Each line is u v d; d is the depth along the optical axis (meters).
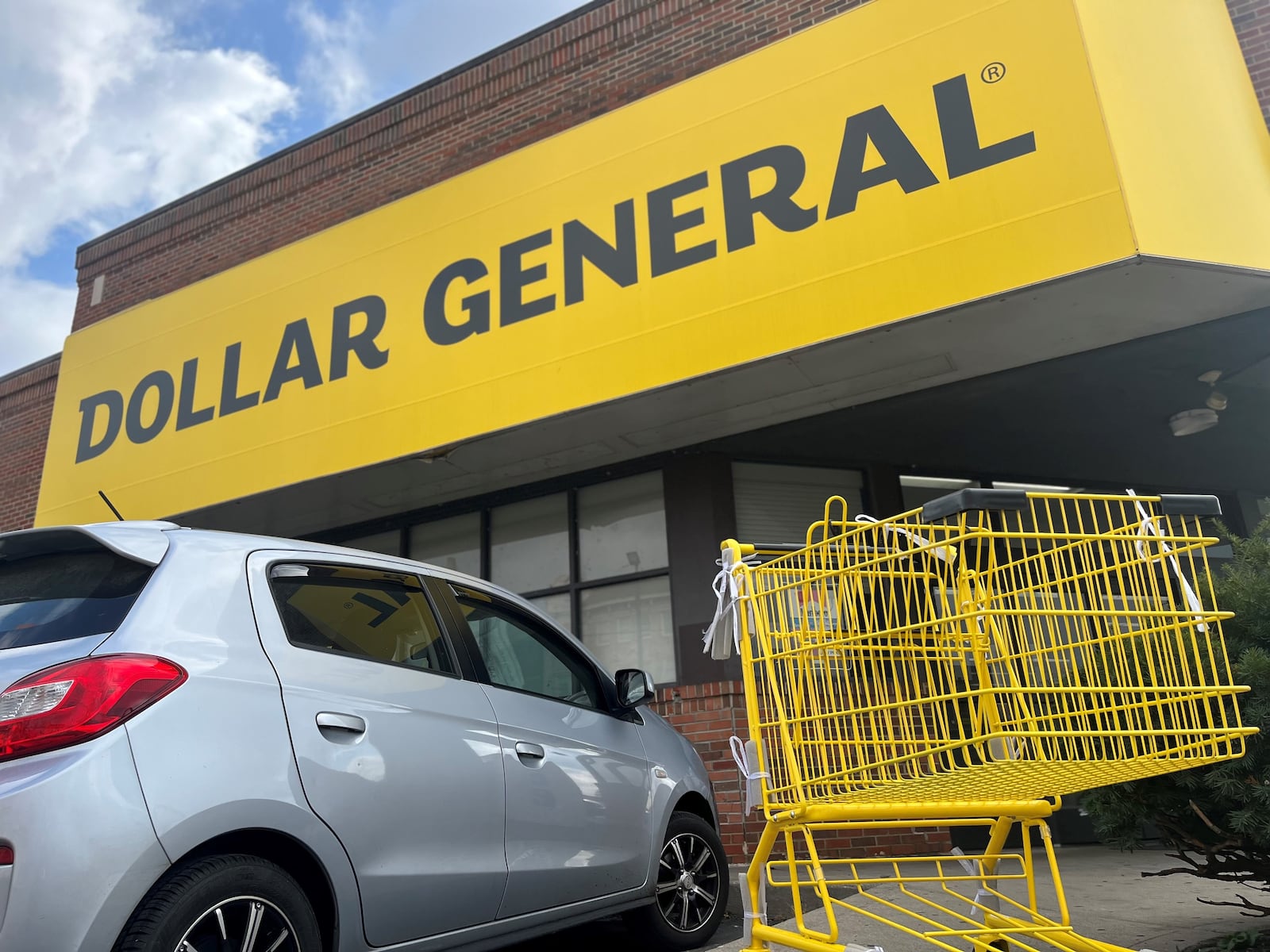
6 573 3.17
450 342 7.96
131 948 2.35
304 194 10.70
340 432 8.29
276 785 2.79
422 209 8.53
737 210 6.95
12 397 12.90
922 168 6.31
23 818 2.29
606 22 9.11
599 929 5.09
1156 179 5.77
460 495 9.21
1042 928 2.96
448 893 3.25
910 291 6.12
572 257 7.58
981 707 2.66
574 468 8.67
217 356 9.32
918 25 6.63
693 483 8.30
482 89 9.76
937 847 7.29
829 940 2.89
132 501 9.35
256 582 3.20
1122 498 2.74
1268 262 5.84
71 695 2.49
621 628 8.36
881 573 2.78
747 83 7.21
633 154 7.56
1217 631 3.71
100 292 12.02
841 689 2.84
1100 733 2.57
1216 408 7.66
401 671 3.47
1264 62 6.70
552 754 3.92
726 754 7.24
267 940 2.67
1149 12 6.41
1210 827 3.94
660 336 6.98
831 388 7.15
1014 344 6.57
